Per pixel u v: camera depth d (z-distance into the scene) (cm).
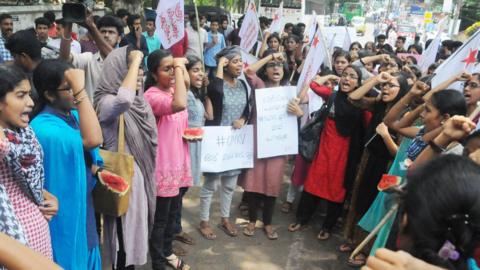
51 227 208
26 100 176
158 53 289
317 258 377
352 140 377
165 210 307
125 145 261
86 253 224
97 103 249
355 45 751
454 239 104
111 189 235
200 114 361
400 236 119
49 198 200
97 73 346
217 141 371
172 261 335
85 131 212
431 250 106
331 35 1052
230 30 1127
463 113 250
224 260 362
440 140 206
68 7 321
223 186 396
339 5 3016
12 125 175
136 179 263
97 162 240
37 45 290
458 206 103
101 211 243
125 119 257
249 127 384
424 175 112
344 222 433
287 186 535
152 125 271
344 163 381
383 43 1019
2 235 88
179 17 401
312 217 457
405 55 794
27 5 962
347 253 386
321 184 393
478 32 360
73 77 208
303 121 496
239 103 377
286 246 393
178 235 379
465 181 105
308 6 1956
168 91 300
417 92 292
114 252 264
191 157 354
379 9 3653
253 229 407
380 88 389
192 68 355
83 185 214
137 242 271
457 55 370
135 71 244
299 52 750
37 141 187
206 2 2859
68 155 205
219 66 375
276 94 384
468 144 214
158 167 296
